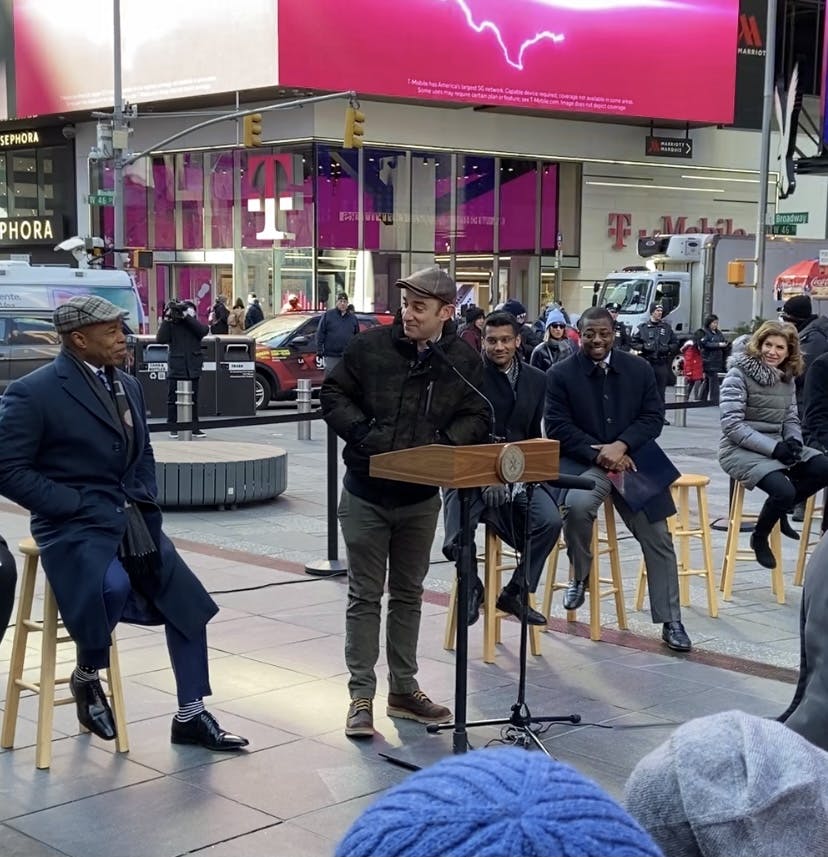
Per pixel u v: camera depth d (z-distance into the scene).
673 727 5.06
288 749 4.75
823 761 1.48
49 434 4.40
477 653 6.20
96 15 33.69
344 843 1.08
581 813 1.04
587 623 6.90
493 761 1.11
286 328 21.67
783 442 7.32
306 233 32.56
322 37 29.89
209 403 18.42
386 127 33.25
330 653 6.05
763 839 1.40
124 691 5.41
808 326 10.57
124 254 26.39
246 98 32.09
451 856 1.00
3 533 9.31
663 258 29.56
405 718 5.12
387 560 5.11
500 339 5.92
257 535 9.54
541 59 33.12
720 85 36.28
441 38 31.48
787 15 40.12
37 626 4.72
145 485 4.67
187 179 35.22
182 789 4.34
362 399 4.82
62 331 4.45
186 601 4.68
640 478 6.30
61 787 4.35
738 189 40.72
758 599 7.68
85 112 35.03
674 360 24.30
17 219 40.00
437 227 34.66
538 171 36.62
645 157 38.22
